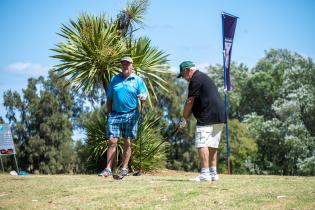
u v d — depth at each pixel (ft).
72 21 42.47
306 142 140.46
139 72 42.34
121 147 40.91
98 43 41.50
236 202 17.74
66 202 19.39
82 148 47.21
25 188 23.18
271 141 152.97
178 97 146.82
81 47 41.88
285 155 148.46
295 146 139.54
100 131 43.27
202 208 17.02
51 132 151.84
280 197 18.31
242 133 149.38
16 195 21.39
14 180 26.81
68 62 42.04
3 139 46.68
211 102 23.65
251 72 194.29
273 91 180.65
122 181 24.70
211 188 20.95
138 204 18.25
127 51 42.19
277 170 153.89
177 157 149.59
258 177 27.43
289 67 181.78
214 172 24.59
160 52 44.21
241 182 23.13
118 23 44.91
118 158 41.60
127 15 44.50
